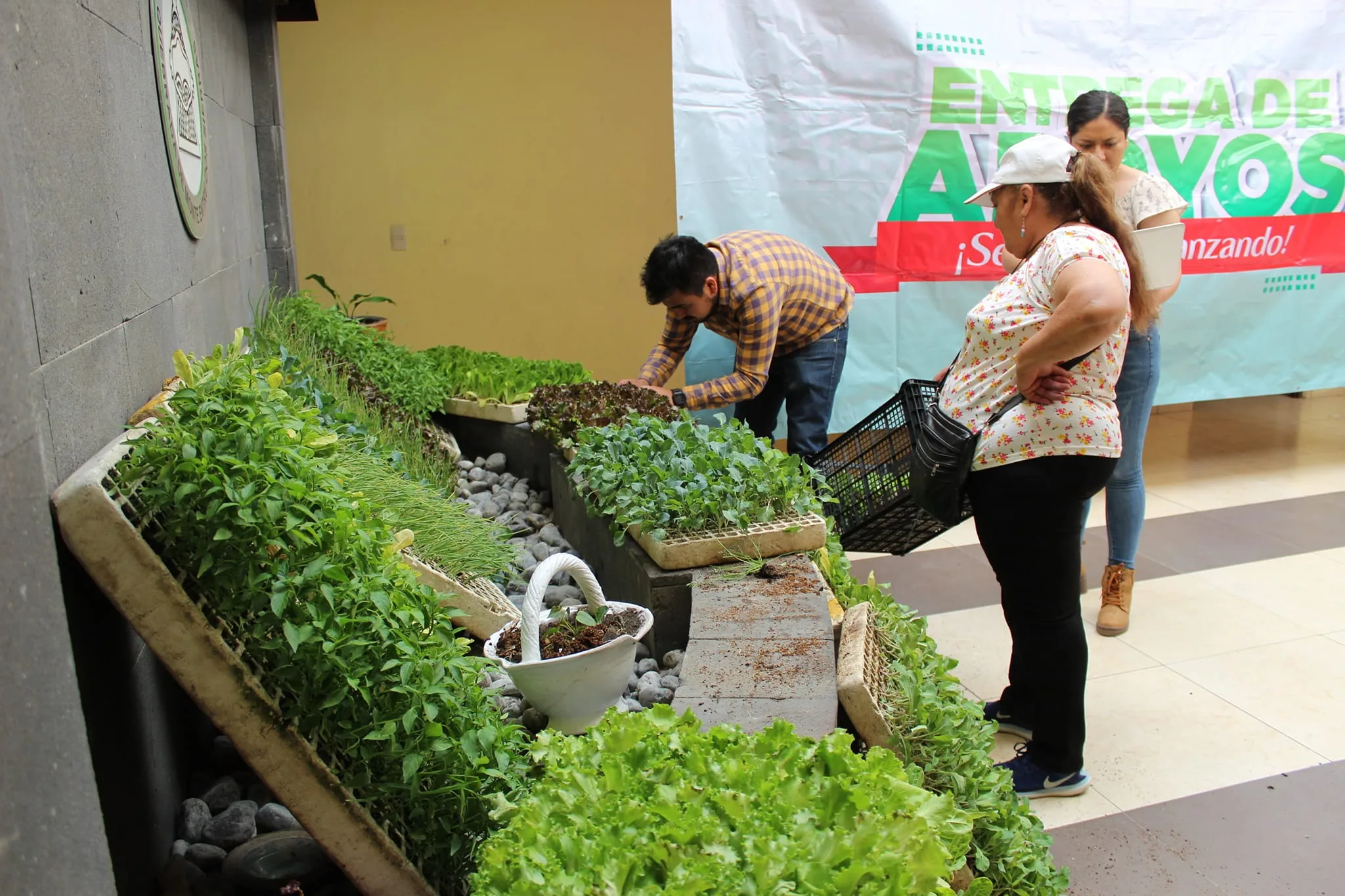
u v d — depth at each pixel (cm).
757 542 289
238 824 218
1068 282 241
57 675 121
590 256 664
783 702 217
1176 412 735
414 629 187
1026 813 224
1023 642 279
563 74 635
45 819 110
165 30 273
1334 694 347
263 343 380
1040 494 256
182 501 174
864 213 495
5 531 110
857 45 476
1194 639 390
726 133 467
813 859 121
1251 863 264
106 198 208
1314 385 587
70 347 180
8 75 153
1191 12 525
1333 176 563
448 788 177
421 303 648
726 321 417
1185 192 545
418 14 609
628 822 130
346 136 616
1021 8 501
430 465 391
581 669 226
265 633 177
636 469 318
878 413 361
